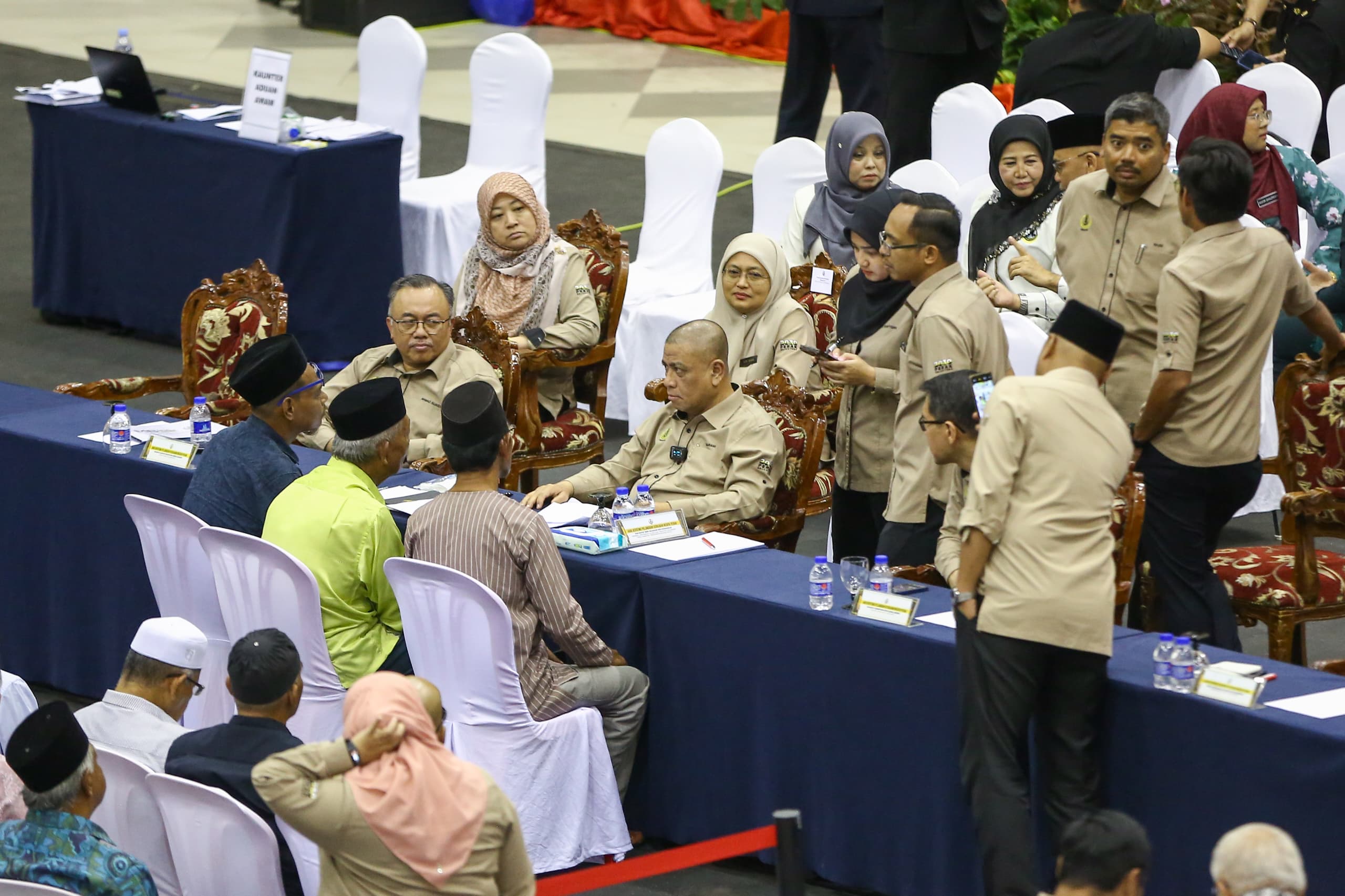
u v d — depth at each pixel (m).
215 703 16.67
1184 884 13.11
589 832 15.45
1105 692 13.27
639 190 38.56
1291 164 21.55
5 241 35.59
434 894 11.31
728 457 17.81
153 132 28.91
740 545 16.33
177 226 29.03
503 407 20.95
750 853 15.61
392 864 11.25
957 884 14.20
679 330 17.70
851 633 14.34
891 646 14.14
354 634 15.75
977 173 27.78
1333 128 28.69
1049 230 20.62
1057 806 13.29
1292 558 16.97
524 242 23.05
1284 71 27.86
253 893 12.49
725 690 15.26
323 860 11.62
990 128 27.59
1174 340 15.12
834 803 14.78
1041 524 12.81
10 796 12.84
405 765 11.30
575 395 23.70
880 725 14.36
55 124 30.05
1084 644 12.84
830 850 14.89
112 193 29.67
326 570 15.61
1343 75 31.05
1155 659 13.09
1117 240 17.05
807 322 20.64
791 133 35.31
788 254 24.67
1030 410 12.82
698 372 17.61
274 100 27.97
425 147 41.53
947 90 29.62
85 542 19.22
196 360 22.53
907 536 16.20
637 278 27.08
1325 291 20.66
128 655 14.06
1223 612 16.05
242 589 15.63
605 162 40.66
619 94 47.12
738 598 14.97
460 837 11.30
